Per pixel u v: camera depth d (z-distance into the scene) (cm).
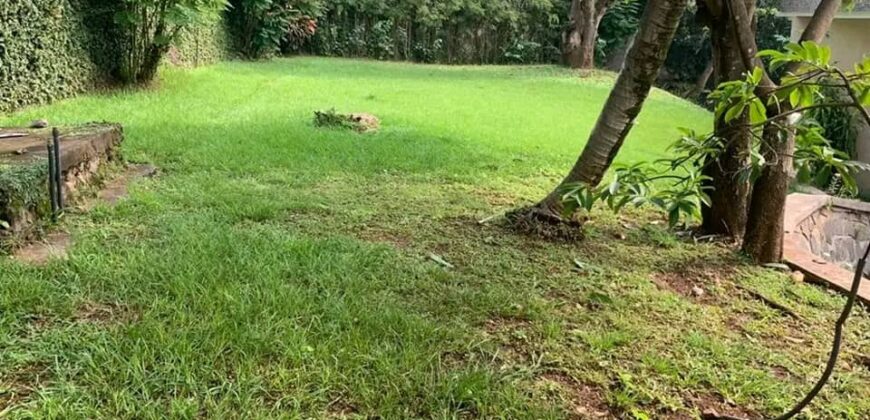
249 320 228
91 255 276
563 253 340
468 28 1834
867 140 780
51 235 307
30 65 663
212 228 327
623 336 246
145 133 567
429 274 293
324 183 454
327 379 198
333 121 665
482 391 199
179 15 855
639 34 334
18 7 632
